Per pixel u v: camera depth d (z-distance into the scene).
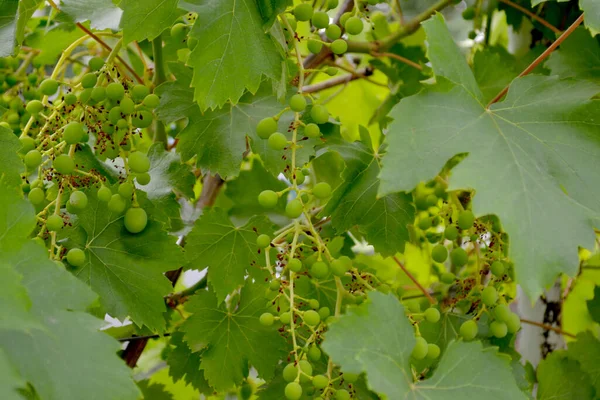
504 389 0.82
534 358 1.05
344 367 0.79
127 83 0.90
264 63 0.87
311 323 0.86
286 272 0.90
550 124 0.86
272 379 0.95
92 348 0.77
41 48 1.06
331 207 0.94
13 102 1.02
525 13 1.08
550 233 0.81
